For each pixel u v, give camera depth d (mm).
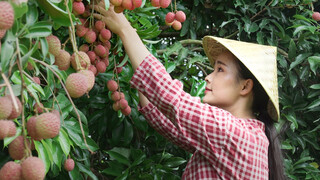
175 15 1409
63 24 1034
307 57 2291
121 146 1934
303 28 2234
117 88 1539
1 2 717
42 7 1007
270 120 1571
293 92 2424
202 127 1301
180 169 2131
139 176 1846
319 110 2295
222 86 1478
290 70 2371
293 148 2291
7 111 766
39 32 912
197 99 1361
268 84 1428
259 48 1490
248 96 1498
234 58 1487
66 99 1433
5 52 763
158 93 1324
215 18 2486
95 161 2109
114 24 1331
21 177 788
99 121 1881
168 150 2129
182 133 1328
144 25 1600
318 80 2418
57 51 1001
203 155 1346
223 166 1326
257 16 2463
